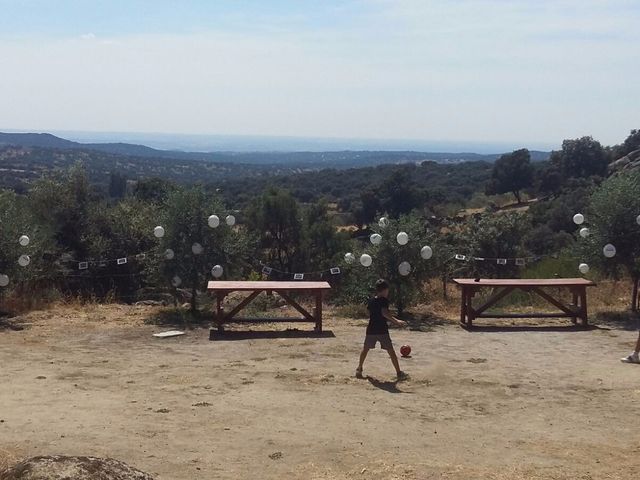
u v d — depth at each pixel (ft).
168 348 37.93
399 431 23.68
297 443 22.26
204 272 48.88
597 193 50.06
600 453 21.54
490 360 35.37
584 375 32.27
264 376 31.60
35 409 25.86
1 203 50.19
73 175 67.82
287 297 43.19
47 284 56.75
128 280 64.85
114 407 26.27
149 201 76.28
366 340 31.45
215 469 19.86
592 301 53.36
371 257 48.47
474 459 20.90
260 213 82.17
